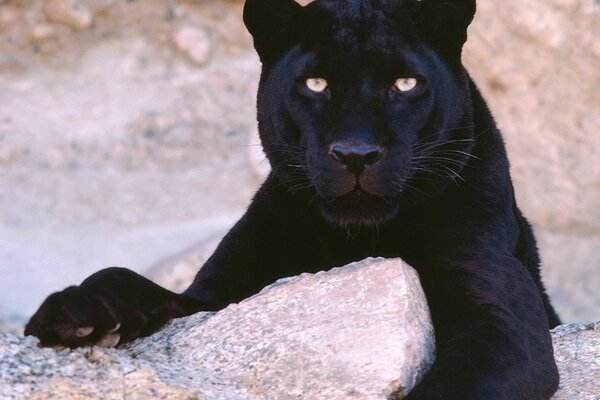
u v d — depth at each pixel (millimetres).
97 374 6117
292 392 6363
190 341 6938
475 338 6809
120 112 25734
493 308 7168
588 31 21172
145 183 24094
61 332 6215
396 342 6453
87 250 21969
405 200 7914
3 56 26250
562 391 7254
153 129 25438
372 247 8133
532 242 9227
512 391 6582
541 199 21375
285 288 6988
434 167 7891
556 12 21172
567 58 21266
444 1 8031
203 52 26547
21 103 25703
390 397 6309
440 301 7398
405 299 6746
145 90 26109
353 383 6320
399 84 7773
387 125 7617
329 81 7797
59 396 5895
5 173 24078
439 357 6742
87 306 6293
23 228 22625
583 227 21297
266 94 8312
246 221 8586
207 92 26125
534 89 21375
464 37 8172
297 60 7957
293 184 8164
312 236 8383
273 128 8242
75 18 26391
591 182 21297
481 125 8375
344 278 6953
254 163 23891
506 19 21203
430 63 7918
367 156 7414
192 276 20297
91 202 23516
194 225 22656
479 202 7992
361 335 6523
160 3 26938
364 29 7863
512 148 21438
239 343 6766
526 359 6828
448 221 7891
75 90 26078
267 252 8469
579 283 20594
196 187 23969
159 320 7340
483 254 7664
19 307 20172
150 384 6074
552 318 9430
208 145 25219
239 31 26906
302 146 7914
